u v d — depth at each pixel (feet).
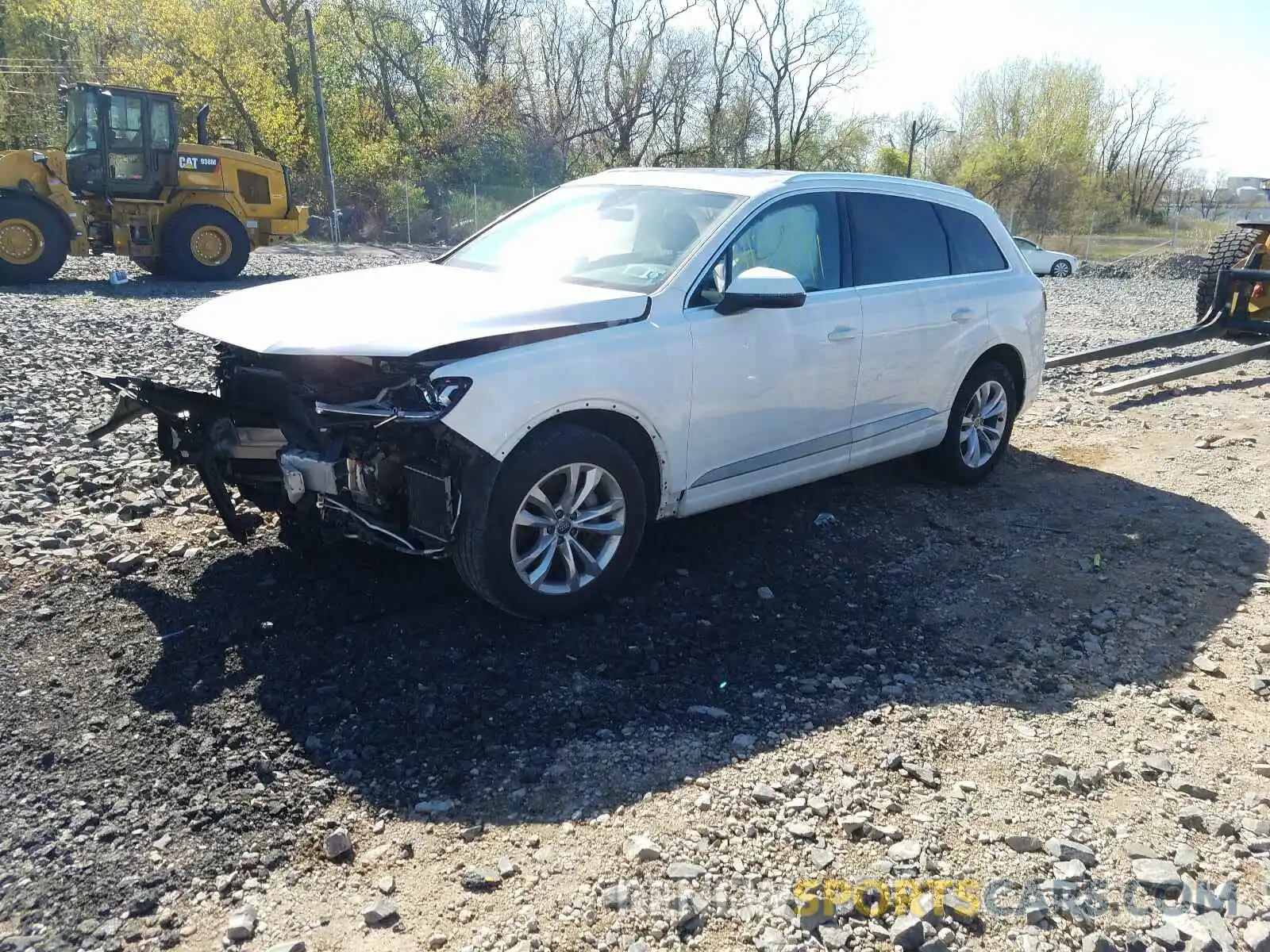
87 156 55.31
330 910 8.71
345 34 140.77
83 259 71.36
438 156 140.67
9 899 8.70
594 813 10.02
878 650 13.76
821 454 17.21
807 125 172.55
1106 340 41.96
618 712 11.87
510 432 12.53
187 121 121.49
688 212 16.21
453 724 11.50
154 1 116.57
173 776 10.41
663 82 161.38
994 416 21.20
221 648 13.00
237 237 59.98
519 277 15.75
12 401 24.77
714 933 8.51
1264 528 18.83
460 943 8.33
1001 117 183.11
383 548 16.17
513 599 13.25
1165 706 12.57
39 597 14.28
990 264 20.68
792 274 16.47
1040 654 13.85
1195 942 8.56
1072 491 21.02
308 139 129.59
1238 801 10.63
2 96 127.85
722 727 11.65
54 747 10.84
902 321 17.99
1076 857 9.58
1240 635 14.49
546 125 157.48
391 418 12.09
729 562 16.48
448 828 9.79
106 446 21.36
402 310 13.25
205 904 8.73
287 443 13.76
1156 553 17.57
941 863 9.47
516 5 160.76
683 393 14.48
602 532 13.94
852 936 8.52
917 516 19.15
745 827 9.84
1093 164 178.91
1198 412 27.96
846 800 10.32
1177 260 101.91
